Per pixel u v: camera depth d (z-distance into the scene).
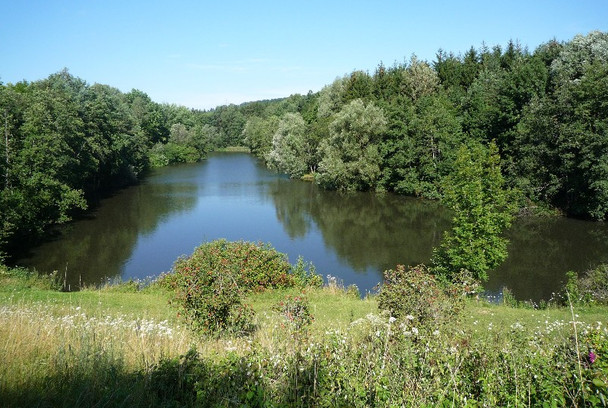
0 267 22.53
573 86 38.41
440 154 52.03
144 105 102.06
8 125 35.00
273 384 5.25
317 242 32.53
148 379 5.57
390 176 55.41
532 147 39.84
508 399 4.69
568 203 39.09
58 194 37.25
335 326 9.95
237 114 142.88
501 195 21.80
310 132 70.44
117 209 45.06
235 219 40.66
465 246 21.16
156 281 21.22
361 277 24.78
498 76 59.59
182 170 82.31
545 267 25.44
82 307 14.96
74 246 31.84
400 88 75.62
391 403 4.68
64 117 42.84
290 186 61.44
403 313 8.95
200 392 5.04
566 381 4.79
